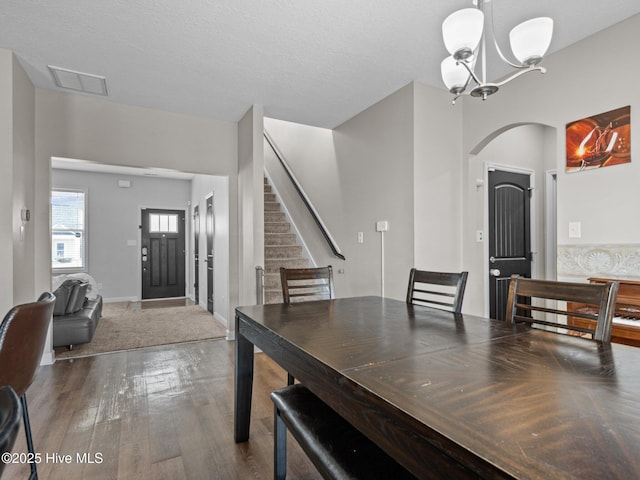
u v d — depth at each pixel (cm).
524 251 402
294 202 540
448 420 73
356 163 400
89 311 397
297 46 266
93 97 352
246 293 379
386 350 122
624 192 232
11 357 115
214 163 413
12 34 247
